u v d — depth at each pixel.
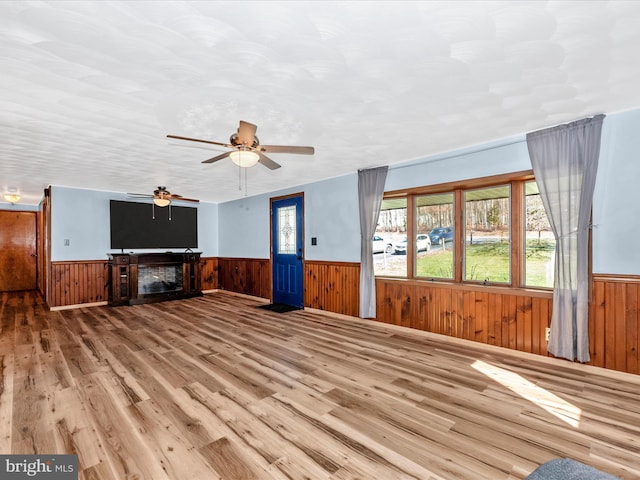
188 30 1.58
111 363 3.00
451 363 3.03
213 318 4.84
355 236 4.68
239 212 7.05
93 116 2.59
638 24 1.57
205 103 2.40
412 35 1.65
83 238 5.75
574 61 1.90
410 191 4.03
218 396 2.37
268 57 1.82
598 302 2.75
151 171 4.51
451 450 1.77
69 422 2.01
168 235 6.79
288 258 5.84
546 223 3.21
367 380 2.65
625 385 2.54
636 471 1.61
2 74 1.96
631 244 2.61
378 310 4.38
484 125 2.91
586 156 2.74
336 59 1.85
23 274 7.73
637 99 2.43
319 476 1.56
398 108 2.53
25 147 3.37
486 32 1.63
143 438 1.85
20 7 1.40
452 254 3.82
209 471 1.59
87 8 1.41
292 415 2.11
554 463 1.26
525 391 2.46
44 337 3.84
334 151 3.66
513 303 3.25
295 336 3.89
